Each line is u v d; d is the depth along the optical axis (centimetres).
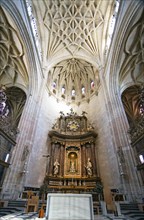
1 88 1348
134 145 1066
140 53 1316
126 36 1218
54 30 1927
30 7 1498
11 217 549
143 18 1084
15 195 987
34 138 1376
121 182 1035
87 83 2281
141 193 910
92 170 1400
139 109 1642
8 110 1677
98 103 1834
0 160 942
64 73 2330
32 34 1404
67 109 2102
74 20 1928
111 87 1517
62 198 367
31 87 1556
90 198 366
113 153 1255
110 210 908
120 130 1234
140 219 564
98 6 1733
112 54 1438
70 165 1491
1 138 1005
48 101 1902
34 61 1498
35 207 720
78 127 1812
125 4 1130
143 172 933
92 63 1964
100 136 1606
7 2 970
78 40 2030
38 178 1305
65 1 1803
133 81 1484
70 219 332
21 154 1180
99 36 1873
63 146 1627
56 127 1773
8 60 1416
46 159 1487
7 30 1185
